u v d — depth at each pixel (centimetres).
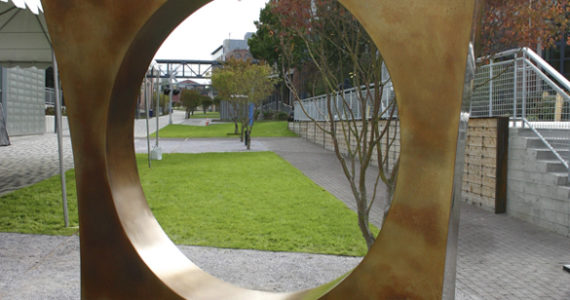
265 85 2562
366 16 215
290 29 457
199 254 494
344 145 1686
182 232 580
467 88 209
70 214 650
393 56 212
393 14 211
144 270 276
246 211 706
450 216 209
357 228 616
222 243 536
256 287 402
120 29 265
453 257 221
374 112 412
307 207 746
